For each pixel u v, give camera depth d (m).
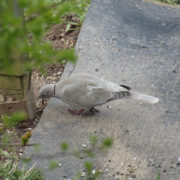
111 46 13.91
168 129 10.29
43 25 4.16
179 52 13.88
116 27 14.93
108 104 11.18
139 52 13.75
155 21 15.56
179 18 15.88
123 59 13.32
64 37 14.53
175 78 12.48
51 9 4.38
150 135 10.05
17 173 8.37
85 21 14.97
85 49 13.59
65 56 4.25
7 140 8.74
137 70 12.81
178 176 8.73
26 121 10.55
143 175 8.76
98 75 12.43
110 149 9.49
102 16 15.44
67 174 8.72
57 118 10.56
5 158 9.30
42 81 12.49
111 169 8.89
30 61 4.84
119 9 16.02
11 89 9.91
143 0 16.84
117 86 9.80
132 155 9.35
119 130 10.16
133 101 11.33
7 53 4.02
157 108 11.09
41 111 11.17
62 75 12.25
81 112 10.67
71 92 9.97
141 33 14.79
